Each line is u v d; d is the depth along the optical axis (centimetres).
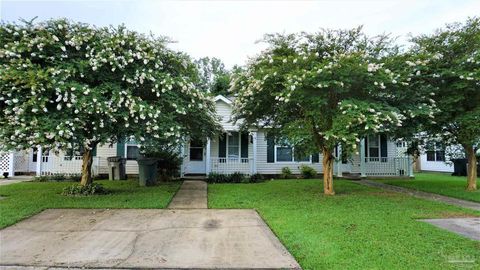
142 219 625
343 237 498
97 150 1482
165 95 855
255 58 960
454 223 607
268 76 825
